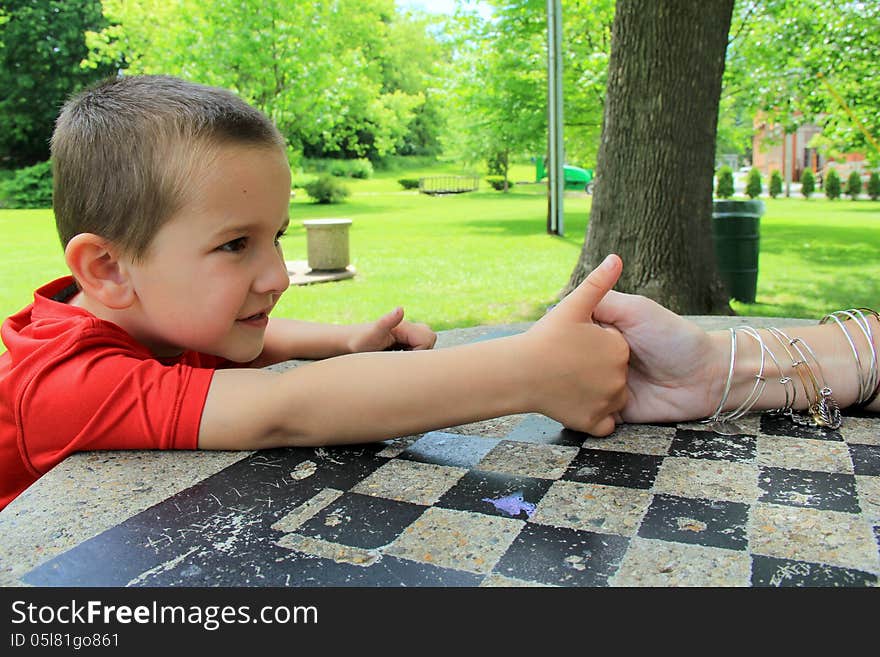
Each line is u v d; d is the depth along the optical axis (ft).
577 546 2.34
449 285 20.92
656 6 13.33
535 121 47.78
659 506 2.63
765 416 3.67
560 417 3.27
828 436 3.35
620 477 2.91
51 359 3.17
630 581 2.13
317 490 2.85
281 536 2.46
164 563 2.30
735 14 36.76
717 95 13.80
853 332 3.60
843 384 3.51
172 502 2.74
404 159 141.79
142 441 3.18
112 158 3.02
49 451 3.19
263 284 3.23
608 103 14.43
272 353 4.67
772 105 39.63
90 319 3.25
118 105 3.10
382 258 27.37
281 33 49.11
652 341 3.38
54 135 3.37
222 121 3.06
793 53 36.29
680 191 13.74
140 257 3.10
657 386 3.54
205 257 3.08
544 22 43.91
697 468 2.99
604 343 3.26
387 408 3.13
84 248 3.14
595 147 49.67
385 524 2.54
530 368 3.14
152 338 3.48
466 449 3.29
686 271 13.94
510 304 17.70
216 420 3.16
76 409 3.11
